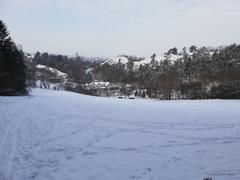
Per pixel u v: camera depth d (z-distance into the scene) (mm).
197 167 8242
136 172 7785
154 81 95562
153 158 9156
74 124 15977
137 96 93938
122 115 20938
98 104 32938
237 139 12281
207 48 167750
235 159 9078
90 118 18859
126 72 160875
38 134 12469
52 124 15578
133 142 11516
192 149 10406
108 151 9992
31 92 75938
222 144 11266
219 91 69062
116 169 8023
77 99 44875
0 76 44844
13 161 8430
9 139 11156
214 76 90312
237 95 65375
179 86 83688
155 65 143500
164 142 11570
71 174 7570
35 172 7621
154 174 7629
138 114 21859
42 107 25766
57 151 9797
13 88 50781
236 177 7434
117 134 13242
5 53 46250
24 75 58625
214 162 8734
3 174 7352
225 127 15641
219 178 7355
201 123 17125
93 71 186375
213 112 24484
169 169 8047
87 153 9680
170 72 105562
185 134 13414
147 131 14172
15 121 15906
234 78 82625
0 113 19281
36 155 9172
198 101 57781
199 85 81688
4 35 45781
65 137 12156
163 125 16219
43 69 164125
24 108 23844
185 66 107188
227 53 118562
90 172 7754
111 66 184875
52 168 7996
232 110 27844
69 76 166125
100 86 132125
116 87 127812
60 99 42031
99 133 13398
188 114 22234
